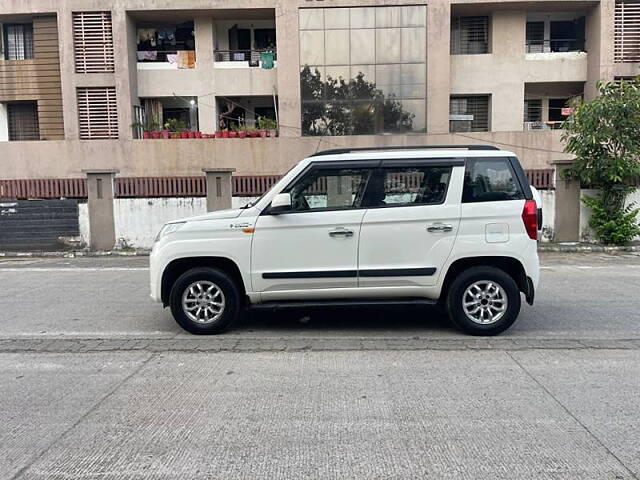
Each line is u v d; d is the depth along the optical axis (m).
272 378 5.16
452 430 4.05
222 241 6.38
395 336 6.54
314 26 23.22
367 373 5.27
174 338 6.57
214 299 6.58
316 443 3.88
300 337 6.54
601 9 23.00
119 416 4.37
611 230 15.02
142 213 15.61
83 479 3.45
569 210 15.54
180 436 4.01
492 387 4.88
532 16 24.73
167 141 22.80
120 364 5.65
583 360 5.61
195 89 24.48
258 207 6.42
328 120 23.47
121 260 14.29
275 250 6.36
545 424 4.14
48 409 4.52
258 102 25.64
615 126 14.46
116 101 23.58
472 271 6.38
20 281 10.88
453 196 6.33
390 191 6.38
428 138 23.31
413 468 3.53
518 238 6.32
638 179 15.13
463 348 6.04
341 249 6.32
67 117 23.58
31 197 16.86
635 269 11.62
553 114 25.27
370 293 6.40
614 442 3.85
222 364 5.59
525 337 6.45
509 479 3.39
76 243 15.67
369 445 3.84
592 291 9.17
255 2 23.28
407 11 23.08
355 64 23.30
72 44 23.34
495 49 24.05
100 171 15.45
